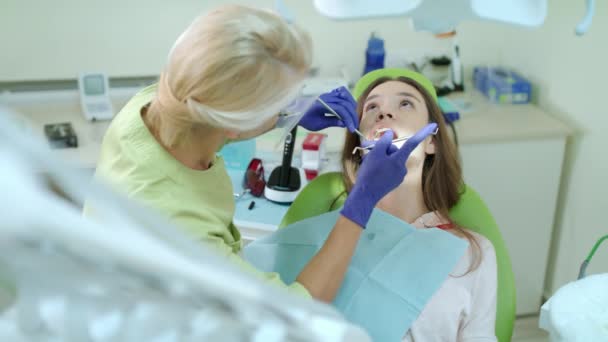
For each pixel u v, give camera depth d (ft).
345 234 3.96
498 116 8.36
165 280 1.33
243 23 3.01
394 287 4.86
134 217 1.28
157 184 3.56
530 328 8.76
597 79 7.57
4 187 1.05
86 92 8.34
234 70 2.95
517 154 7.98
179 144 3.56
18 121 1.15
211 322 1.52
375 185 4.02
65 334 1.40
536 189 8.22
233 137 3.59
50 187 1.17
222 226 3.80
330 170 7.16
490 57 9.63
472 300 4.95
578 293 4.33
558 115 8.48
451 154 5.43
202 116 3.11
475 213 5.54
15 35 8.50
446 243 4.97
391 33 9.21
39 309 1.38
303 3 8.86
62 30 8.58
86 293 1.38
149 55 8.91
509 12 2.98
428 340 4.84
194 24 3.15
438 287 4.81
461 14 2.92
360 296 4.90
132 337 1.44
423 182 5.47
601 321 4.10
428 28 3.12
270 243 5.31
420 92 5.54
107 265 1.25
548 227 8.47
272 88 3.07
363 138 5.18
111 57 8.85
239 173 7.13
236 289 1.37
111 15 8.59
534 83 8.94
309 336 1.65
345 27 9.07
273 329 1.59
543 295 9.21
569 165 8.36
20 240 1.10
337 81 8.82
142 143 3.60
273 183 6.64
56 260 1.21
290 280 5.16
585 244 8.22
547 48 8.52
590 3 3.27
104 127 8.00
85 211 1.54
